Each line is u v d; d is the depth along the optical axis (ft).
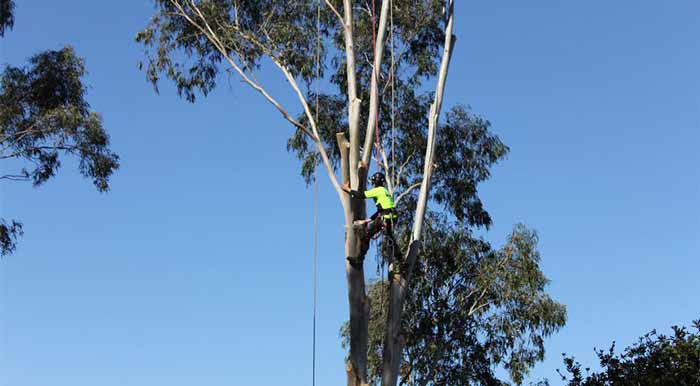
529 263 72.64
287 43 65.41
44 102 68.08
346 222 42.91
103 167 68.13
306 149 68.85
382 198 42.65
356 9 67.72
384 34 49.16
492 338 71.97
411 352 70.64
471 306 72.59
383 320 71.56
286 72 64.03
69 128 65.92
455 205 72.49
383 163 69.10
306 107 60.49
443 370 71.61
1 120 65.51
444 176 72.54
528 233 73.72
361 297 43.32
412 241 47.16
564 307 72.74
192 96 67.15
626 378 38.75
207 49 66.74
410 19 67.82
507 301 72.02
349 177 43.27
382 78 68.28
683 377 37.88
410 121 70.59
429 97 71.41
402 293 45.98
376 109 45.91
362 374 42.86
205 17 65.00
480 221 73.41
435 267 72.08
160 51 66.54
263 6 66.49
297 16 67.36
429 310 71.20
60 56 68.13
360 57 68.18
